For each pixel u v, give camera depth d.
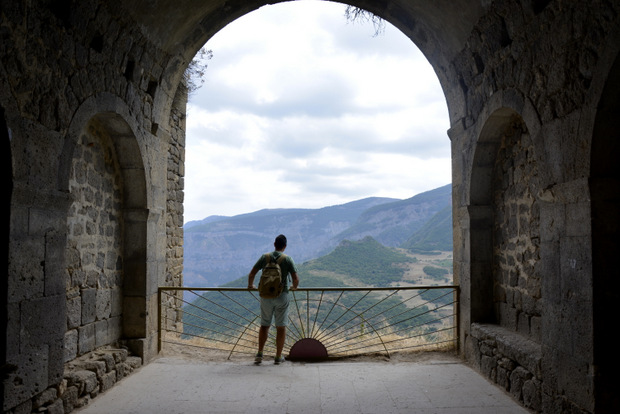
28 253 3.02
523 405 3.74
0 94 2.70
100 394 3.98
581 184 2.93
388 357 5.36
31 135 3.02
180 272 7.02
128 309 4.99
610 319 2.85
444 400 3.88
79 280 4.14
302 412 3.60
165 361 5.14
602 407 2.82
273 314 5.18
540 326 4.00
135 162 4.92
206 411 3.61
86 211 4.29
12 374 2.84
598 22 2.73
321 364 5.10
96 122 4.48
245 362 5.19
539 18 3.45
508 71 4.05
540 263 4.00
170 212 6.59
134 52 4.57
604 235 2.87
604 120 2.78
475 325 4.89
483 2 4.19
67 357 3.95
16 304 2.90
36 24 3.06
